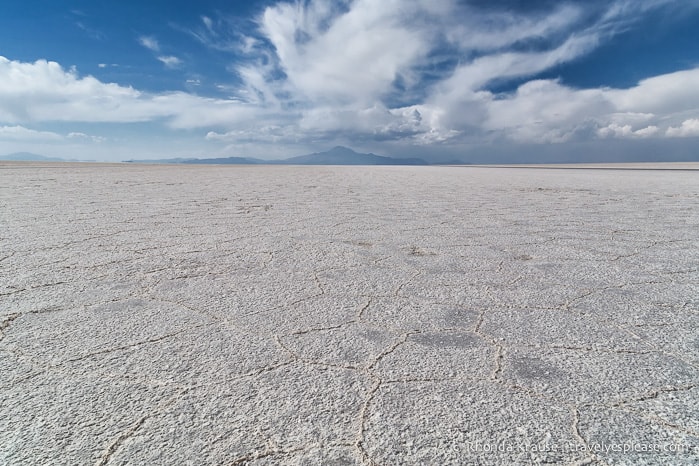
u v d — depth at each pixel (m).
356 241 3.28
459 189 8.66
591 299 1.98
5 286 2.09
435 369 1.32
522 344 1.51
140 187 8.48
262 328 1.63
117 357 1.38
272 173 17.75
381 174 17.78
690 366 1.35
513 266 2.57
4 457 0.93
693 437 1.01
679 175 15.20
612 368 1.34
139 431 1.02
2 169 15.62
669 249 3.03
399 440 0.99
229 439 0.99
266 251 2.92
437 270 2.47
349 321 1.71
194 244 3.12
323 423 1.05
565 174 16.91
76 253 2.79
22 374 1.27
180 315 1.75
